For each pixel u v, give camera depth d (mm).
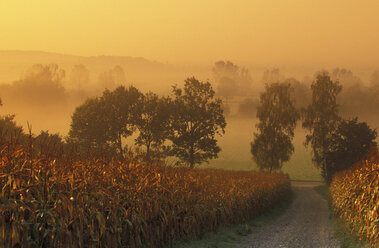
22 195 8266
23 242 7840
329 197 36812
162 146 65688
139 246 11180
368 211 13602
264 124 80500
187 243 13750
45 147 10539
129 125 65250
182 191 14758
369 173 15984
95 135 62156
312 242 15453
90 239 9320
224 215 18719
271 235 17531
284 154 79562
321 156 76375
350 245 14180
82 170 10547
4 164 8445
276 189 36500
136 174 12453
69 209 8750
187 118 65562
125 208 11141
